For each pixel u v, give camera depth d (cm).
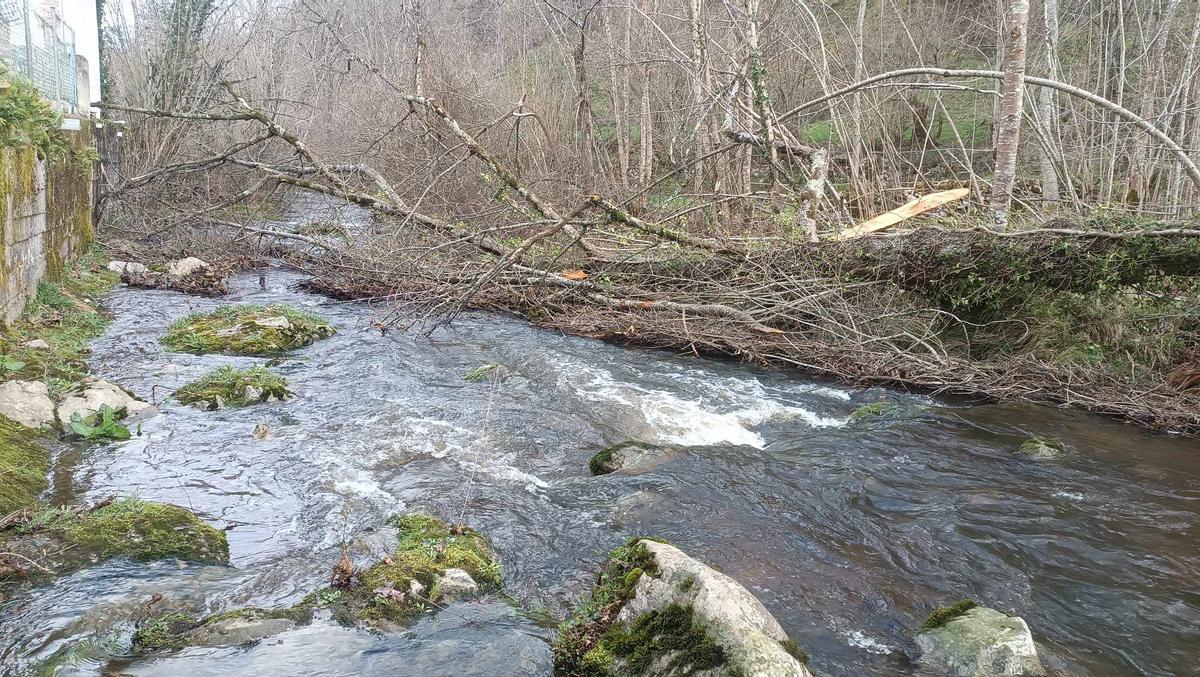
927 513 557
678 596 365
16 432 575
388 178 1775
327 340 989
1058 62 1461
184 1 1872
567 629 389
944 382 850
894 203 1445
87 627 371
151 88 1894
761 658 322
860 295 987
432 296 1113
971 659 382
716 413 768
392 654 368
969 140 1931
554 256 1130
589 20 2014
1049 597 456
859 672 377
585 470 620
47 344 795
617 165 1969
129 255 1391
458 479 581
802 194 1131
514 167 1647
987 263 893
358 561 454
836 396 840
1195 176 952
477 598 424
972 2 2055
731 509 549
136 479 550
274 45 2338
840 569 478
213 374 771
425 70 1841
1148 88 1383
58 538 441
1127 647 410
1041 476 629
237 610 391
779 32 1520
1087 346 872
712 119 1536
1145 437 727
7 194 802
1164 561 497
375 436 660
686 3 1714
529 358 930
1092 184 1427
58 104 1209
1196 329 857
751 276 1028
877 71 1758
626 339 1049
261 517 512
